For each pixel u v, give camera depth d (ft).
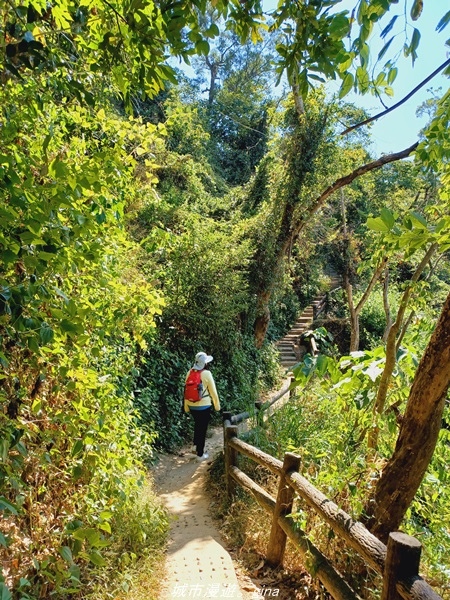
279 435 16.11
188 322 26.23
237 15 5.03
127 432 10.38
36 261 4.92
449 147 7.25
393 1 4.04
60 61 5.99
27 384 6.94
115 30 5.45
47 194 5.39
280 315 49.16
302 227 34.91
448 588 8.32
